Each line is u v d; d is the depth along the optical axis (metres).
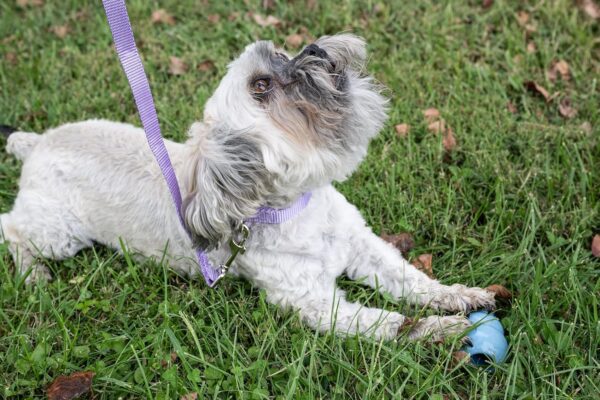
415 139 0.98
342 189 0.89
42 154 0.85
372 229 0.84
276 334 0.70
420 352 0.68
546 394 0.63
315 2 1.22
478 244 0.80
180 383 0.67
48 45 1.21
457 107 0.99
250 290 0.79
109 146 0.82
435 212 0.85
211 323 0.74
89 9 1.28
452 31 1.14
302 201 0.71
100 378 0.68
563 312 0.72
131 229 0.80
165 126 1.01
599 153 0.89
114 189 0.80
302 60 0.65
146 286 0.79
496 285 0.74
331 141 0.67
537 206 0.82
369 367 0.67
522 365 0.67
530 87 1.02
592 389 0.64
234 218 0.66
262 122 0.64
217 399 0.66
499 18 1.16
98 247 0.87
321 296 0.73
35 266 0.83
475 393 0.63
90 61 1.15
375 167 0.91
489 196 0.86
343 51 0.69
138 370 0.68
